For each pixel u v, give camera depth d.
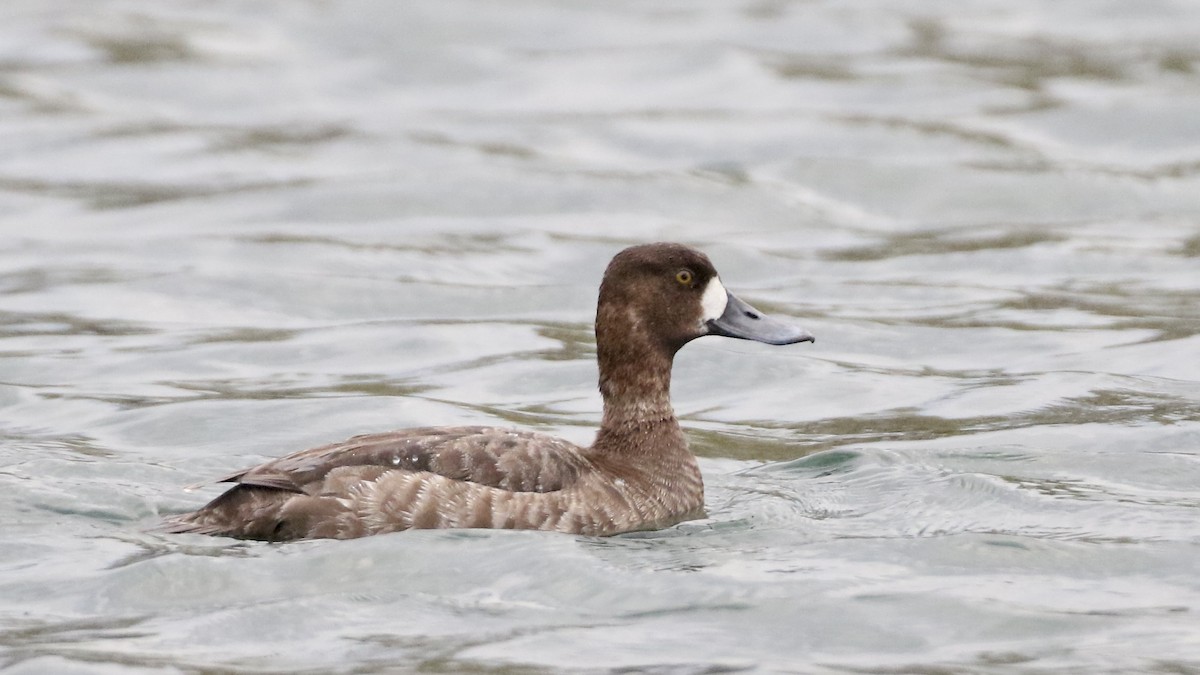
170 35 27.39
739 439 12.98
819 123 23.34
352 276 17.72
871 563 9.70
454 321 16.45
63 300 16.84
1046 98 24.23
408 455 9.85
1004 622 8.78
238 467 11.84
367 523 9.62
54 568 9.34
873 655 8.35
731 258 18.56
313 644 8.38
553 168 21.52
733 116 23.75
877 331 16.08
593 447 10.88
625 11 29.38
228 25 28.08
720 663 8.22
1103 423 12.98
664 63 26.34
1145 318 16.20
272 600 8.88
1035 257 18.62
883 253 18.97
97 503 10.65
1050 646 8.46
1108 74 25.33
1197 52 26.25
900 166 21.53
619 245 19.09
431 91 25.34
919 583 9.35
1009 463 11.95
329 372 14.77
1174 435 12.60
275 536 9.67
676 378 14.86
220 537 9.70
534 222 19.94
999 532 10.29
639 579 9.30
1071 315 16.44
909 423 13.29
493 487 9.88
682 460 10.81
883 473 11.70
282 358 15.20
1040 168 21.45
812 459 12.15
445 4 29.17
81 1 29.36
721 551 9.89
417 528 9.66
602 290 10.91
